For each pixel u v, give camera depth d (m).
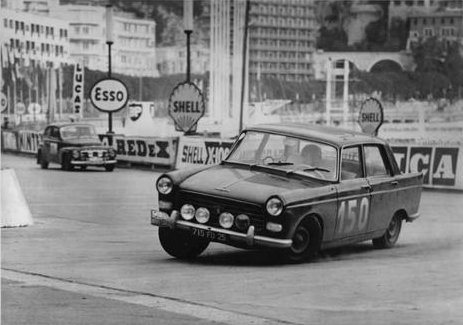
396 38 171.62
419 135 167.75
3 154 118.75
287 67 175.12
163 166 84.38
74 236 32.06
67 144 79.94
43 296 19.06
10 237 31.22
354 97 172.62
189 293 19.59
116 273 22.66
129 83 168.00
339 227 25.30
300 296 19.42
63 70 162.75
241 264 24.73
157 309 17.64
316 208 24.02
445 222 41.19
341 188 25.17
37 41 157.62
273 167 25.19
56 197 51.53
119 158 90.06
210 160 77.81
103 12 167.12
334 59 174.38
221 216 23.33
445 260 26.64
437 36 169.25
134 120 158.12
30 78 155.38
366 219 26.70
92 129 82.50
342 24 174.00
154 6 171.12
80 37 165.62
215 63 170.62
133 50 169.88
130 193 55.41
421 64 170.12
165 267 23.94
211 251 27.75
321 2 174.88
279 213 22.77
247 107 170.75
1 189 34.19
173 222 24.02
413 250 29.41
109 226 36.22
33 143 114.56
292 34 179.88
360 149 26.86
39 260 25.17
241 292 19.83
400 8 171.12
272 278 22.05
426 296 19.80
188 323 16.27
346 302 18.83
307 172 25.06
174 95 81.50
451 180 63.69
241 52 170.38
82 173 77.25
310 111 173.12
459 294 20.16
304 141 25.83
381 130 169.75
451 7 167.75
